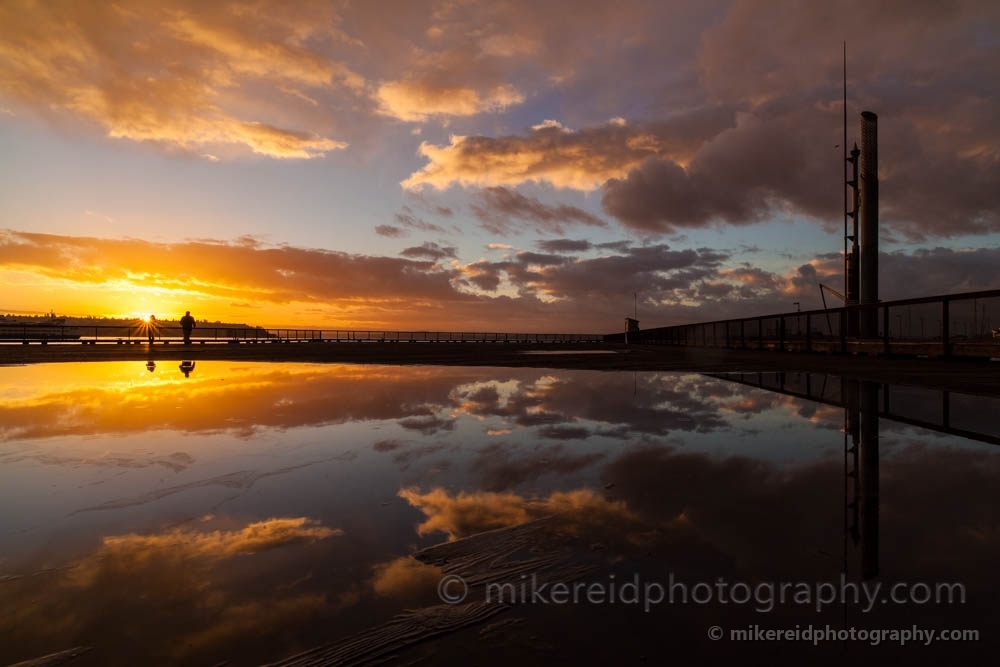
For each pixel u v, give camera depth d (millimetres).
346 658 1494
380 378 10344
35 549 2279
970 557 2041
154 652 1526
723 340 33188
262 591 1893
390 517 2656
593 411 5969
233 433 4754
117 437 4590
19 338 32938
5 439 4488
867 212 25516
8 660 1485
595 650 1512
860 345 18703
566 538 2338
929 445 4070
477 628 1643
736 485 3068
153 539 2395
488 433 4723
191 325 29906
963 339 13812
